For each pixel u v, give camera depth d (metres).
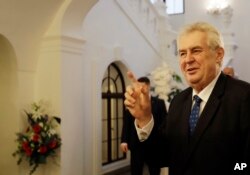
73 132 4.82
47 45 4.75
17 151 4.52
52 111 4.68
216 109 1.61
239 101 1.58
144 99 1.74
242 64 9.12
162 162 1.88
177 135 1.74
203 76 1.63
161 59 7.86
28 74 4.80
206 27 1.64
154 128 1.79
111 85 6.74
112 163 6.62
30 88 4.82
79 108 4.95
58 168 4.62
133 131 4.57
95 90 5.69
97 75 5.75
